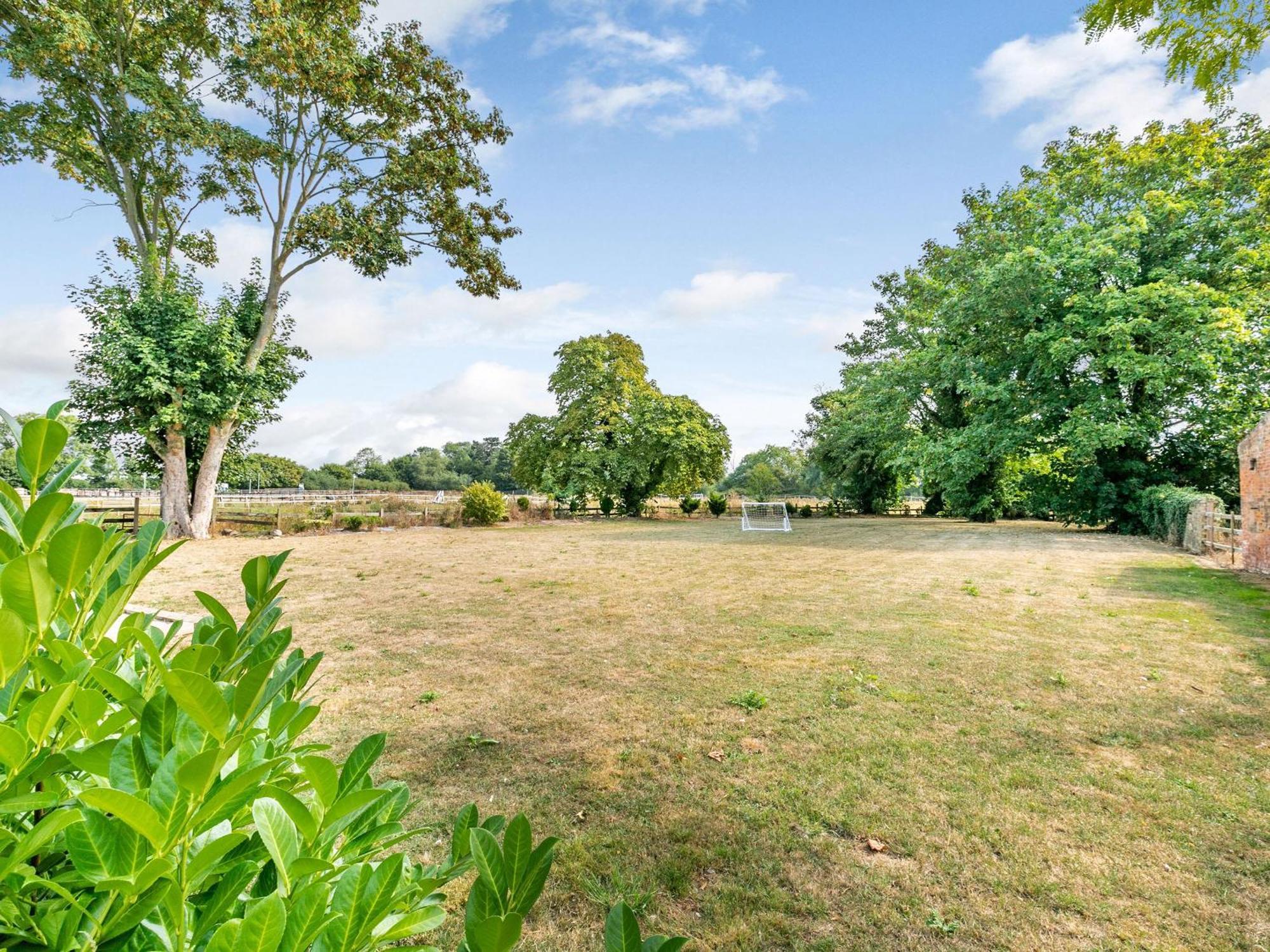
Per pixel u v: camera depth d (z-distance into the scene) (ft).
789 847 9.05
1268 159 51.24
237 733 1.98
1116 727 13.34
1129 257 62.23
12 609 1.93
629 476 104.58
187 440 62.18
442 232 63.72
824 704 14.73
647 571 38.52
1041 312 66.18
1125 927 7.40
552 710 14.43
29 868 2.09
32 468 2.37
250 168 57.93
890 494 122.21
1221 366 58.75
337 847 3.16
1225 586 30.32
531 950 7.09
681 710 14.37
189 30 52.95
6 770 1.96
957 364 73.82
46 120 53.26
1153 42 12.34
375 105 57.31
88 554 2.08
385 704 14.80
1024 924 7.47
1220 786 10.80
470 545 56.34
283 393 67.46
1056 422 67.77
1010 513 103.24
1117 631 21.68
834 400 127.65
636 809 10.07
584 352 106.73
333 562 42.91
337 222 59.16
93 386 54.24
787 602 27.68
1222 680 16.31
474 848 2.18
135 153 55.16
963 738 12.78
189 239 68.23
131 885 1.79
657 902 7.91
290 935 2.02
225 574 36.17
